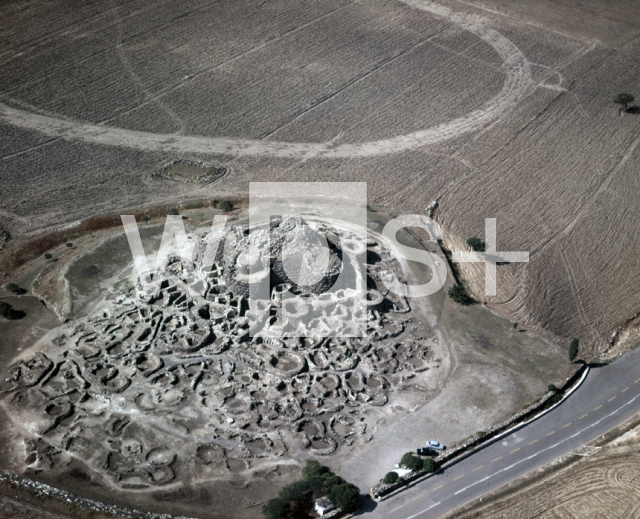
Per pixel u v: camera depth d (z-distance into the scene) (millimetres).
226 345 100562
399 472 84750
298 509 80500
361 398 94250
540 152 153625
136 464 85375
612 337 108000
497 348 103625
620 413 94125
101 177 140250
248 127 157875
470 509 81250
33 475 83875
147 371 96625
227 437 88812
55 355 99500
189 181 140125
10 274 115438
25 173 140125
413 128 160125
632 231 131000
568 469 86438
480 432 89625
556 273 119812
